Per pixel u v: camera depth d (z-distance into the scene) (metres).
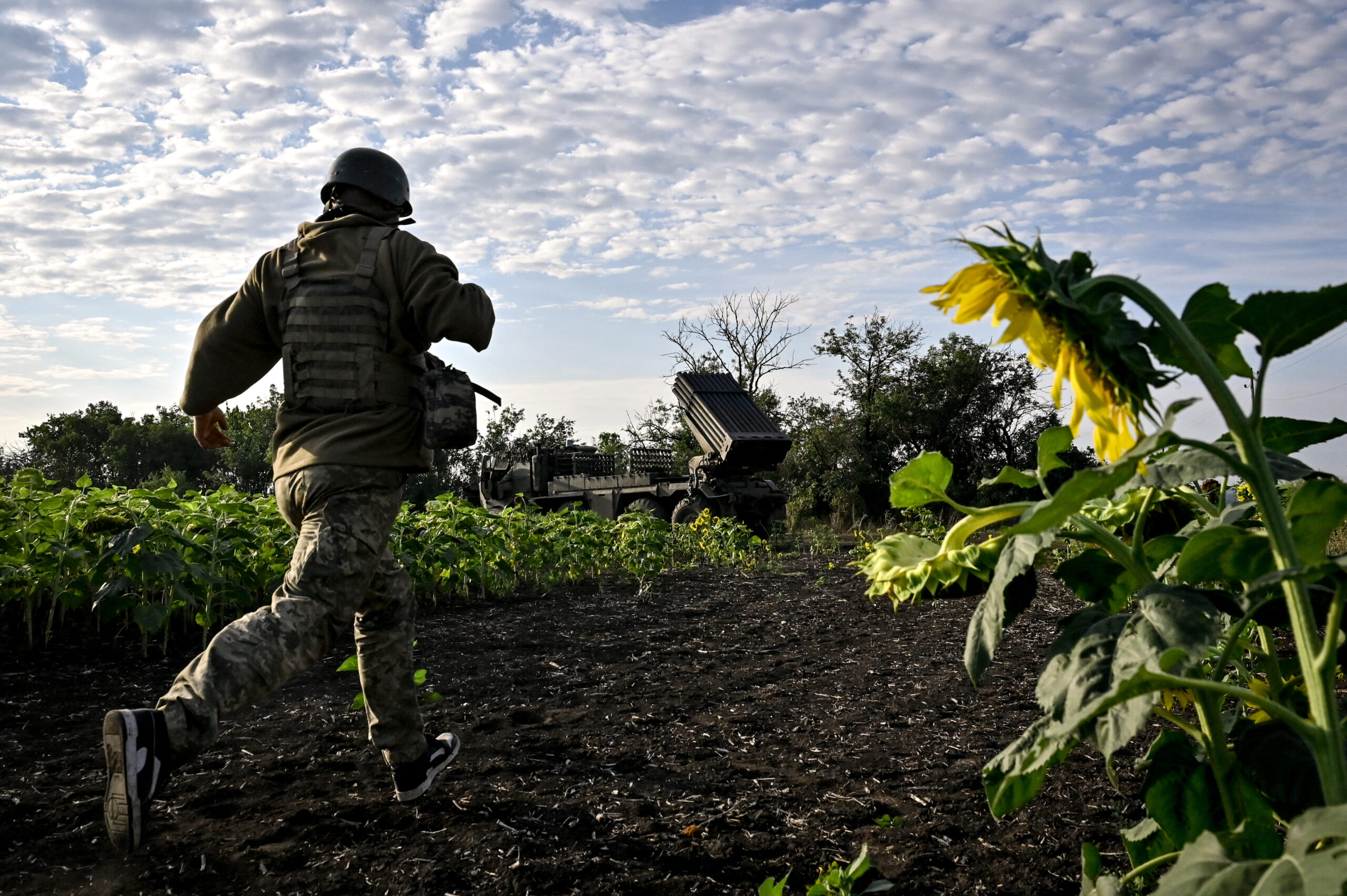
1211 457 1.19
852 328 24.58
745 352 29.42
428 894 2.15
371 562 2.38
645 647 5.55
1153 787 1.36
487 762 3.17
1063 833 2.40
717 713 3.92
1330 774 0.96
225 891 2.17
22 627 5.12
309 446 2.42
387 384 2.46
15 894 2.13
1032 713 3.72
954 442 23.55
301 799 2.77
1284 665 1.64
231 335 2.63
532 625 6.37
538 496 19.58
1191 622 1.04
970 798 2.71
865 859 1.85
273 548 5.89
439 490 26.86
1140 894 1.79
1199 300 1.14
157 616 4.53
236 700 2.05
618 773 3.06
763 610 7.09
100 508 5.03
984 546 1.41
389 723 2.63
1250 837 1.06
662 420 27.58
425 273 2.49
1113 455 1.07
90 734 3.41
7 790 2.78
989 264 1.04
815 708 3.99
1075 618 1.22
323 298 2.47
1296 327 1.04
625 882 2.21
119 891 2.16
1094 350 1.01
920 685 4.34
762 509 16.38
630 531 9.93
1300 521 1.13
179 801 2.74
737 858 2.33
